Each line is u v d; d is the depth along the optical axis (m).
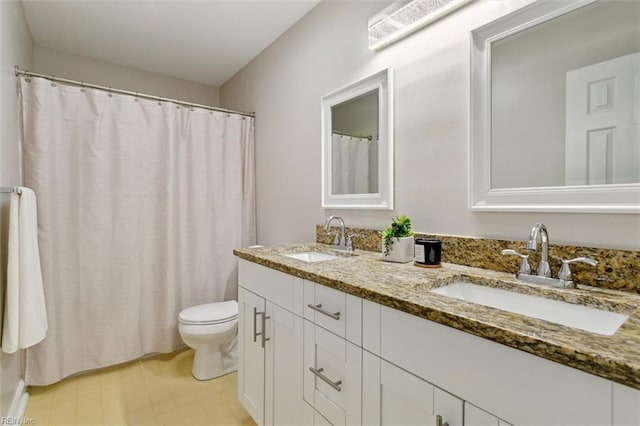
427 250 1.25
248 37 2.42
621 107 0.91
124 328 2.21
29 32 2.28
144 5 2.02
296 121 2.25
